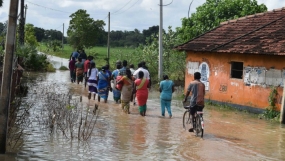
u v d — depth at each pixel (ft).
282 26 61.46
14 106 40.42
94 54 170.50
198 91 39.42
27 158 28.63
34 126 39.11
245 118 52.19
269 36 59.26
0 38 48.60
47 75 102.01
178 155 31.65
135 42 280.72
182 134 39.58
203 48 65.05
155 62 99.71
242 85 59.26
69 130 38.42
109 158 29.86
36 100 54.70
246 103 58.34
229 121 49.21
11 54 28.35
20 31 103.04
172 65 98.32
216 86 64.03
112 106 56.13
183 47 69.15
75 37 202.69
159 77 86.99
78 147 32.50
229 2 95.96
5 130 29.01
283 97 49.26
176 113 52.85
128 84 50.83
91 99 62.44
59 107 45.14
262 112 55.52
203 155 32.01
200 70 67.41
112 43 288.92
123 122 44.57
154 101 64.75
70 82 86.48
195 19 98.02
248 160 31.37
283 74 52.90
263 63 55.88
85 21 201.26
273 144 37.40
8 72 28.37
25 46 107.65
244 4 95.35
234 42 62.13
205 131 41.93
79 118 45.03
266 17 68.49
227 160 31.01
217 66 63.93
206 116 52.60
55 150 31.22
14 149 30.73
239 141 37.93
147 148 33.40
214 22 93.35
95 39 204.44
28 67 111.86
